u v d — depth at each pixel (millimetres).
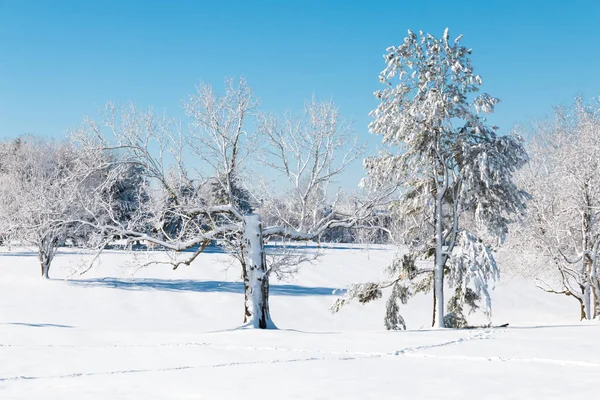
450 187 27281
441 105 25344
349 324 36656
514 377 10984
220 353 15836
